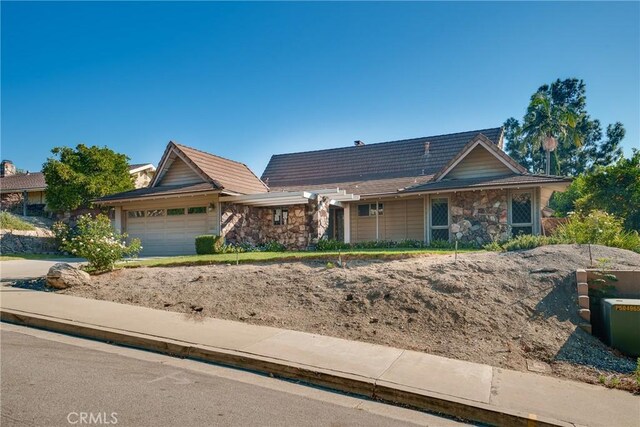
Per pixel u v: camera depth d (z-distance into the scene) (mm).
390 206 20141
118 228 20609
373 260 10695
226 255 13875
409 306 7910
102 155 26312
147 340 6664
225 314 8172
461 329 7180
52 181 25031
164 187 19844
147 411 4371
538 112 38719
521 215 16281
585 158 49750
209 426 4105
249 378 5539
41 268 14273
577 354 6598
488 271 8898
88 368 5594
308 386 5398
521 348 6688
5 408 4312
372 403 4992
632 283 7980
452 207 17328
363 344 6695
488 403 4789
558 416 4594
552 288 8141
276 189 23797
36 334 7207
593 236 11250
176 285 9922
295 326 7531
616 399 5129
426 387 5148
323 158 27641
